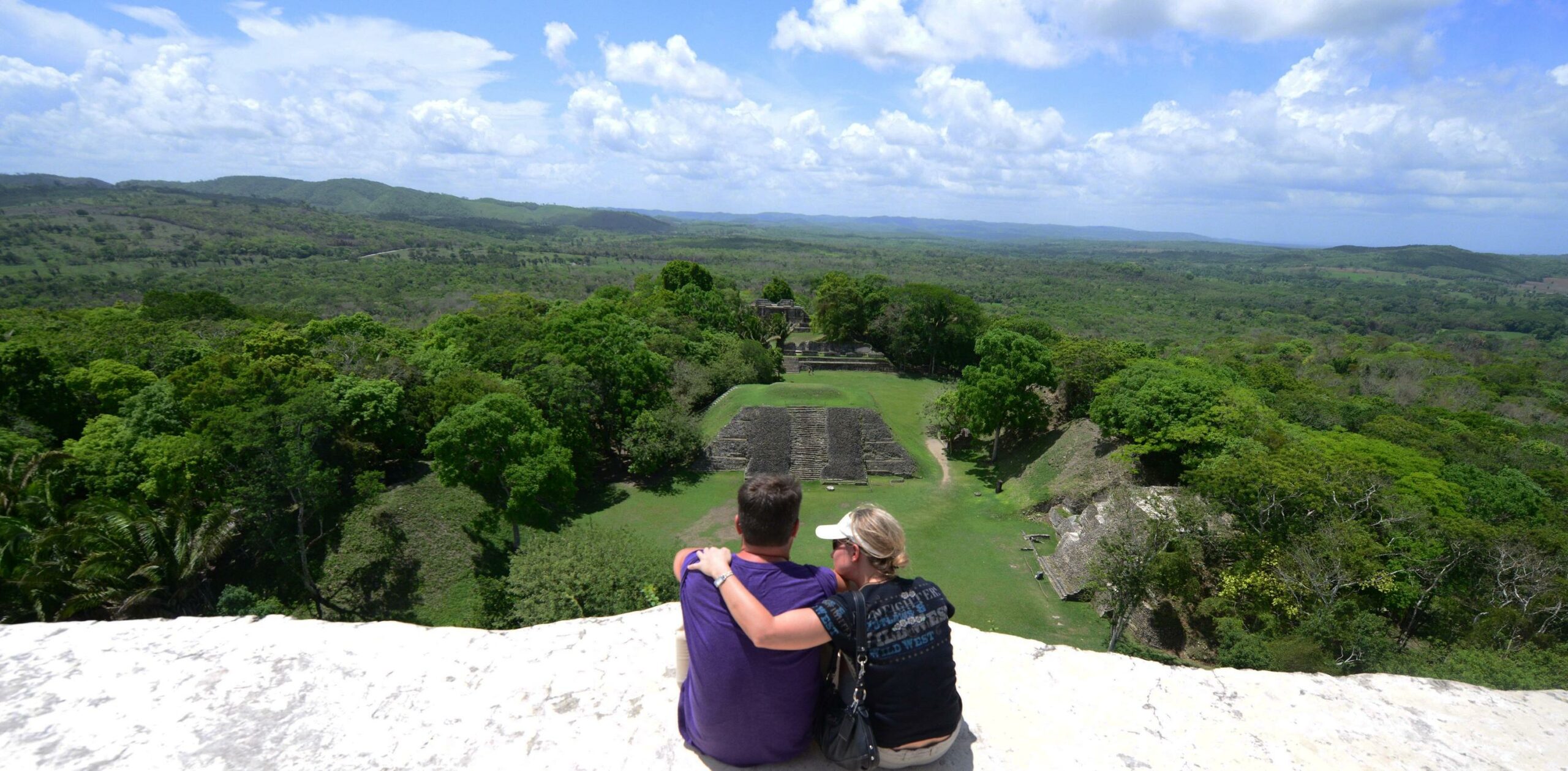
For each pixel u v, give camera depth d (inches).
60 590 846.5
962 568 1194.0
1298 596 885.2
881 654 124.3
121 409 1200.2
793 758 132.7
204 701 142.9
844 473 1588.3
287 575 1061.1
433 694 149.8
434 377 1599.4
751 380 2124.8
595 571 875.4
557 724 142.1
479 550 1160.8
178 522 945.5
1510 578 882.8
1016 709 156.8
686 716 136.3
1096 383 1657.2
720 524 1382.9
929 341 2630.4
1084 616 1056.8
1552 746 153.8
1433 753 149.7
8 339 1514.5
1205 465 1155.9
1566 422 2190.0
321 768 126.5
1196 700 163.3
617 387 1694.1
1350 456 1125.7
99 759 125.9
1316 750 148.1
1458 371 2906.0
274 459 981.8
